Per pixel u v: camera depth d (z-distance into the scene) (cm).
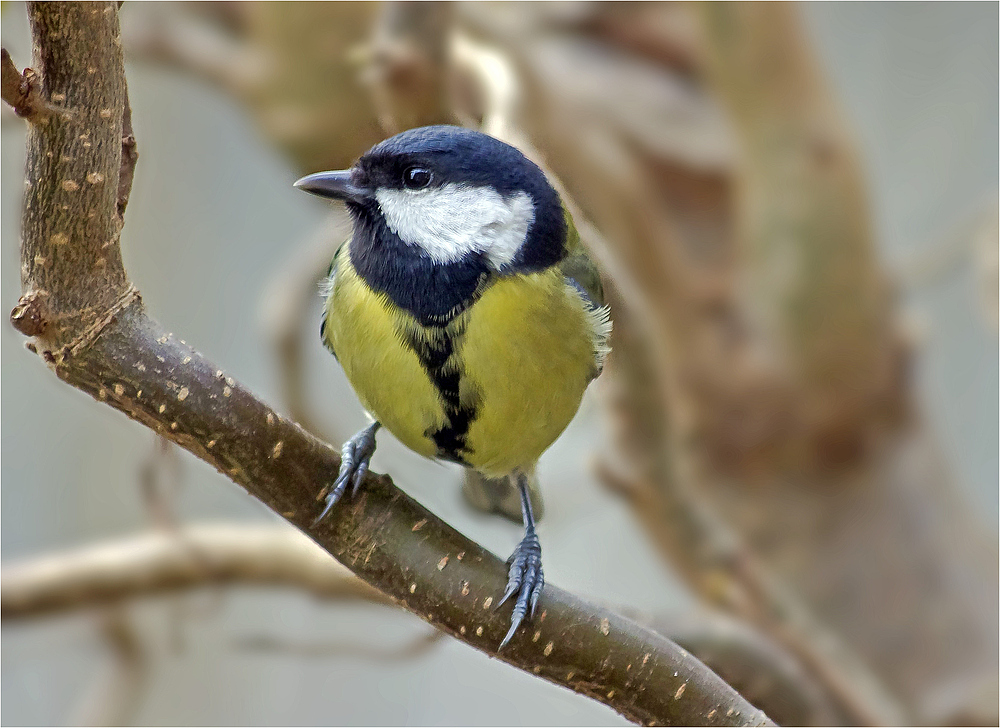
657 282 260
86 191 249
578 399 254
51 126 248
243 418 250
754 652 255
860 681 258
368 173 254
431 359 253
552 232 254
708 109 261
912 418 261
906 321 261
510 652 251
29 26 248
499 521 256
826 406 260
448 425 254
